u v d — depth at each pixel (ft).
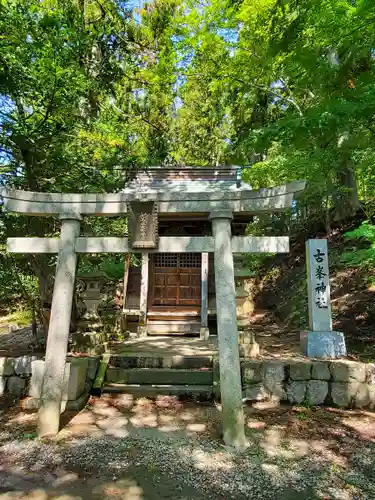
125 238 13.67
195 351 20.71
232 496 8.96
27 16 15.17
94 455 11.02
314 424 13.73
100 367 17.61
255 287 49.85
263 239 13.26
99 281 20.52
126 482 9.54
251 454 11.19
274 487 9.39
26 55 15.53
